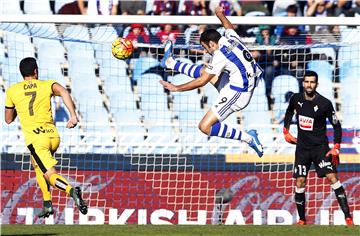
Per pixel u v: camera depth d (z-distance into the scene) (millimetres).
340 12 47438
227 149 41500
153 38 40906
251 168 38406
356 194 37875
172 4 47438
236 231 28328
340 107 45688
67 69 46750
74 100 46281
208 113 29562
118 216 38062
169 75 46000
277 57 45250
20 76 46000
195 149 41750
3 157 38062
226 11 47344
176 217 38125
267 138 42031
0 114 42781
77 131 43469
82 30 41344
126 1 47062
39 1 48688
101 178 38406
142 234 27031
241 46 29125
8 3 49031
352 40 40125
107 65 46281
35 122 26844
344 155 38281
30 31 41125
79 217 37781
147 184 38438
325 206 38031
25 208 37688
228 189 38281
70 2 48406
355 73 45500
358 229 29156
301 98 32625
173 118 45594
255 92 45562
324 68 45719
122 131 44656
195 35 40000
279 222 37969
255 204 38125
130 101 46094
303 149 32969
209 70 28625
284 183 38219
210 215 38219
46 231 28484
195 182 38406
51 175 26344
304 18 34906
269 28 41188
